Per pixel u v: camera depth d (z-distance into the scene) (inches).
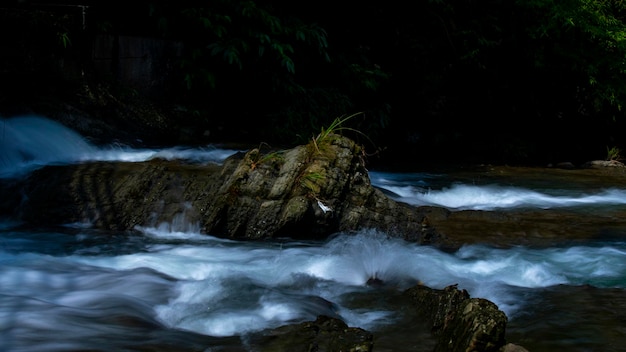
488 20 545.3
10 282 181.6
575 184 399.2
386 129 517.0
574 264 225.5
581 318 169.6
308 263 209.0
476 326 137.6
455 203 330.0
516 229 270.2
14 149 290.8
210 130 400.8
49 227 241.0
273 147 372.8
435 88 535.8
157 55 394.3
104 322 154.9
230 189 243.3
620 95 559.5
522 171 447.5
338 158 252.7
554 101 571.5
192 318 161.2
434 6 532.7
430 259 220.2
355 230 242.7
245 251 222.5
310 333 151.5
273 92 444.5
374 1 511.8
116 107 360.8
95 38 362.0
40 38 335.3
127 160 311.4
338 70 485.7
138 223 243.1
